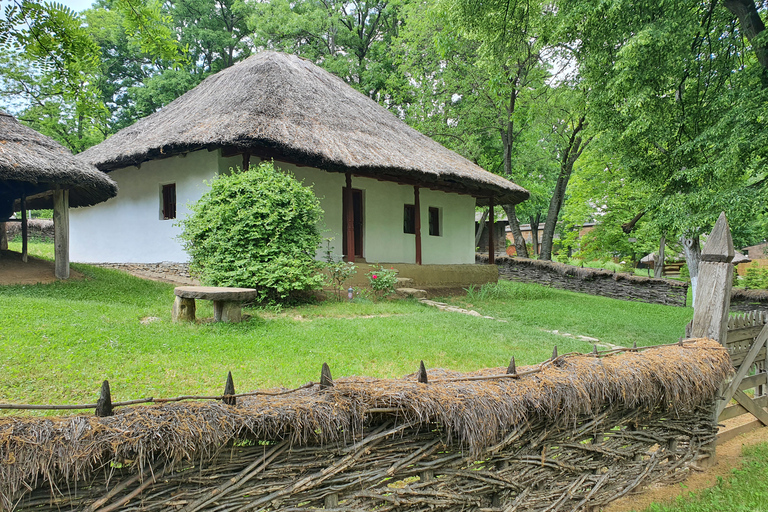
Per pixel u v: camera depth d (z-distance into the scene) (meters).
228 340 6.29
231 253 9.35
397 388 2.54
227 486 2.07
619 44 9.41
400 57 23.91
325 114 12.70
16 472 1.72
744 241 22.81
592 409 3.26
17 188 10.76
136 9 3.42
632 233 22.08
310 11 24.69
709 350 4.18
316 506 2.29
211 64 28.41
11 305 6.96
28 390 4.21
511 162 23.48
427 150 15.15
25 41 3.32
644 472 3.73
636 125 9.24
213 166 11.61
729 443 4.97
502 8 10.73
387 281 11.39
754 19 8.66
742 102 8.03
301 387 2.50
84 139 22.45
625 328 10.20
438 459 2.61
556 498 3.14
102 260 14.33
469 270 15.70
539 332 8.83
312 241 9.91
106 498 1.86
